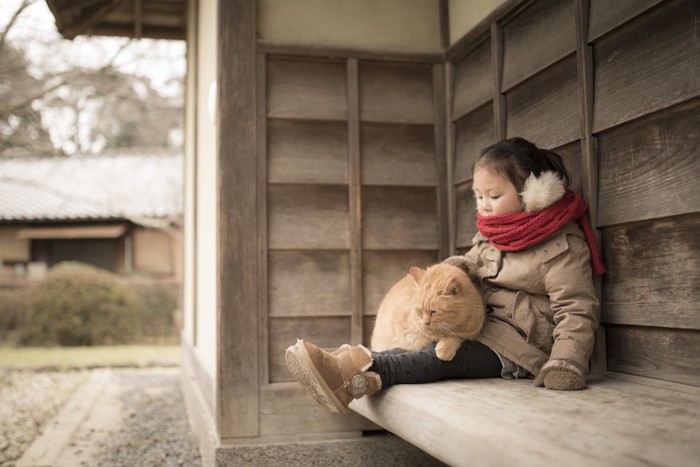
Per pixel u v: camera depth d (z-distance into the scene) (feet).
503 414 4.88
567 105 7.36
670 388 5.89
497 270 7.11
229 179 9.09
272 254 9.24
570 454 3.75
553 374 5.95
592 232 6.79
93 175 59.82
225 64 9.23
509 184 6.91
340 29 9.87
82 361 30.22
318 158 9.50
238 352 8.93
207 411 11.55
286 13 9.69
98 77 42.57
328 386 6.34
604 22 6.67
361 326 9.34
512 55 8.39
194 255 17.22
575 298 6.43
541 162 6.95
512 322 6.87
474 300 6.64
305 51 9.51
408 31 10.13
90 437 14.42
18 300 42.22
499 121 8.53
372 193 9.66
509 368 6.72
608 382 6.34
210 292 12.38
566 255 6.58
